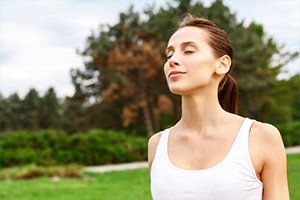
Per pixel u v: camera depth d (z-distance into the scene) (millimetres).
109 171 11664
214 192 928
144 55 21875
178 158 1046
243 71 22156
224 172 934
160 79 23938
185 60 1006
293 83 27328
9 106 39219
